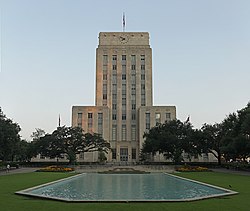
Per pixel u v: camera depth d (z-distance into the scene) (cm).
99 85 13088
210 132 8419
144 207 1830
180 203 1977
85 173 6031
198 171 6519
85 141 8900
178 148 8588
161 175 5550
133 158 12650
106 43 13400
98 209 1764
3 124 5962
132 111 13012
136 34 13538
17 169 7362
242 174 5247
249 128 5662
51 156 8950
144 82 13212
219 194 2369
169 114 12419
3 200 2095
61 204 1934
